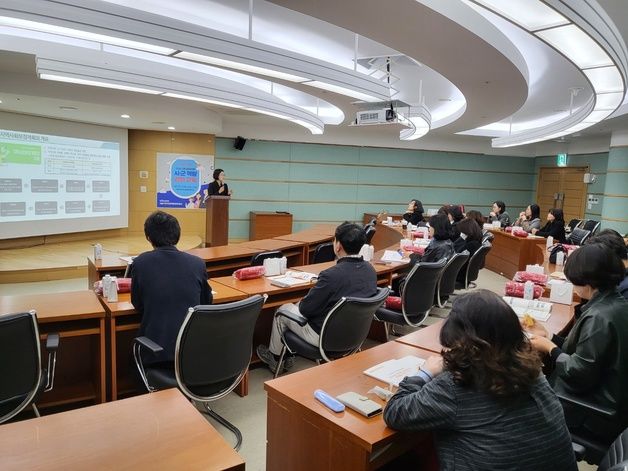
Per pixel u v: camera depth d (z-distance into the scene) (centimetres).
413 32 333
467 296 129
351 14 303
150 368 230
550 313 276
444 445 125
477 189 1137
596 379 173
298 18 409
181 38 318
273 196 1002
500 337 119
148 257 240
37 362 198
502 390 117
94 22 286
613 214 857
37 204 684
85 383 286
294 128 997
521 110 791
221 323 204
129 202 870
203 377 212
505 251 701
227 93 547
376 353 203
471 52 376
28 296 277
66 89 560
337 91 446
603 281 180
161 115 680
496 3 244
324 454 150
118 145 814
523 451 115
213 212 723
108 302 263
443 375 129
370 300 242
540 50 461
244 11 398
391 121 529
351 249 269
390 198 1080
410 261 437
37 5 269
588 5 269
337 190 1043
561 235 689
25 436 129
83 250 703
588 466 238
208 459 121
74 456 121
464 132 984
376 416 149
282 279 336
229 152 961
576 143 1045
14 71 516
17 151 654
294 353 284
